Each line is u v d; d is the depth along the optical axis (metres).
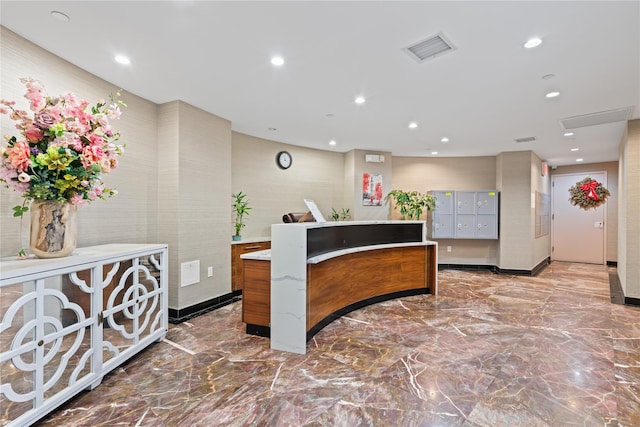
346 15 2.00
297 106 3.70
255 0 1.86
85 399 2.04
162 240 3.54
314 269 3.11
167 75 2.88
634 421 1.86
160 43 2.35
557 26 2.09
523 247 6.17
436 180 6.93
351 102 3.57
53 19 2.06
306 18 2.04
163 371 2.40
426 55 2.51
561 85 3.05
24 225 2.32
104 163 2.17
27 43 2.33
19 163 1.80
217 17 2.03
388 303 4.23
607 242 7.36
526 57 2.52
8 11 1.97
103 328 2.26
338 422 1.84
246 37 2.27
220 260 4.08
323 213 6.22
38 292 1.76
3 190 2.20
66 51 2.47
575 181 7.74
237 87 3.15
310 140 5.46
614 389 2.20
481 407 1.99
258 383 2.25
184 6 1.92
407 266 4.60
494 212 6.42
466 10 1.94
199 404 2.00
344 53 2.48
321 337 3.07
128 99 3.25
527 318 3.63
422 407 1.98
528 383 2.27
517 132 4.79
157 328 2.88
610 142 5.35
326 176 6.28
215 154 4.00
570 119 4.10
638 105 3.57
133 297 2.53
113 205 3.10
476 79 2.93
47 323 1.82
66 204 2.10
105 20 2.07
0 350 1.61
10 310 1.63
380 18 2.03
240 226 4.75
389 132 4.86
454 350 2.79
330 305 3.47
